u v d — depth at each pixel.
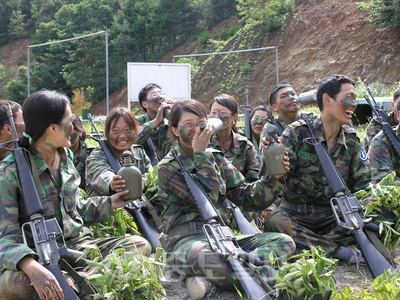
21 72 52.84
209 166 3.29
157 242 4.05
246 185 3.67
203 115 3.42
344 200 3.59
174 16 50.88
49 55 54.53
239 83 34.06
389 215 3.82
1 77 60.75
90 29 55.03
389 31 27.50
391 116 5.85
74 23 57.28
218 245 3.02
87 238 3.38
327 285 2.79
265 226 4.12
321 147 3.84
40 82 52.47
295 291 2.80
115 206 3.31
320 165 3.99
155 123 5.67
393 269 3.24
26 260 2.66
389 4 26.45
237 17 47.56
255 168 4.88
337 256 3.82
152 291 2.93
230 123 4.87
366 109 13.39
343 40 29.69
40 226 2.77
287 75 31.36
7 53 66.31
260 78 33.34
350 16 30.59
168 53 50.34
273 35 34.94
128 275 2.86
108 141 4.46
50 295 2.57
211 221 3.09
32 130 2.96
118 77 49.75
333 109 3.92
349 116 3.92
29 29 67.06
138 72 16.25
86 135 5.00
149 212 4.36
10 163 2.93
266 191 3.47
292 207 4.23
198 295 3.10
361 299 2.74
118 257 2.93
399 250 4.13
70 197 3.16
